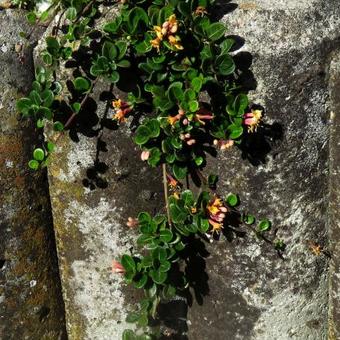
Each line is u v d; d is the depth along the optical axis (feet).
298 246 2.78
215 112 2.59
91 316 3.06
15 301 2.92
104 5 2.59
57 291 3.05
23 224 2.84
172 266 2.89
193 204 2.70
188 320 3.06
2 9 2.63
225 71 2.50
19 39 2.63
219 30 2.48
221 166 2.69
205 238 2.83
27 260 2.90
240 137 2.59
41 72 2.60
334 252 2.81
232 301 2.88
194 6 2.50
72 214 2.89
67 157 2.78
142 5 2.56
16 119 2.69
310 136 2.64
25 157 2.76
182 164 2.71
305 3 2.54
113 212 2.85
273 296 2.83
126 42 2.52
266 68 2.52
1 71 2.61
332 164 2.69
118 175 2.79
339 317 2.88
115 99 2.66
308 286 2.85
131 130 2.71
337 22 2.57
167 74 2.57
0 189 2.74
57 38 2.62
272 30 2.51
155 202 2.86
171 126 2.58
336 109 2.60
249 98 2.56
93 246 2.92
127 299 3.00
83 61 2.60
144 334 3.05
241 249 2.79
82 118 2.69
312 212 2.75
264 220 2.72
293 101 2.57
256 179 2.67
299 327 2.91
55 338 3.10
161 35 2.45
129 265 2.79
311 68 2.55
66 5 2.59
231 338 2.95
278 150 2.63
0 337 2.94
